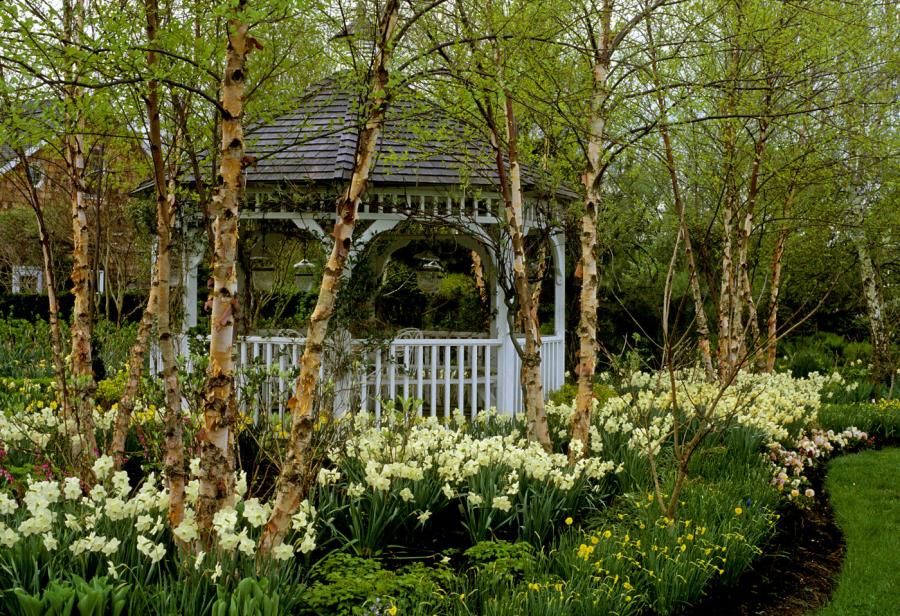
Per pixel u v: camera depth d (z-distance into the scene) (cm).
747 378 1177
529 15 705
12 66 487
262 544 425
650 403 771
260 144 969
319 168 916
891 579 576
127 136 581
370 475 544
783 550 652
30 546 384
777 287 1543
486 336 1256
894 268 1816
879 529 698
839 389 1427
